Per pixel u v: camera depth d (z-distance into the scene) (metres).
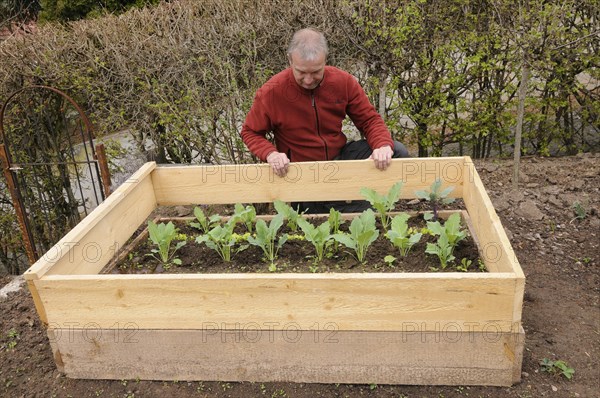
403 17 4.30
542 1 3.96
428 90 4.75
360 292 1.95
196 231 3.04
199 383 2.21
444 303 1.94
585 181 4.12
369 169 2.92
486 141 5.39
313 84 2.94
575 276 2.93
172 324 2.10
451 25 4.53
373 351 2.06
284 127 3.21
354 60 4.48
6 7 7.69
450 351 2.03
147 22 4.55
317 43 2.75
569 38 4.43
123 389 2.20
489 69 4.53
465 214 2.89
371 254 2.55
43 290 2.08
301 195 3.02
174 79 4.37
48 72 4.50
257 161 4.45
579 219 3.53
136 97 4.54
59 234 5.40
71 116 4.98
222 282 1.98
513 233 3.41
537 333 2.45
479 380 2.08
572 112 5.09
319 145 3.24
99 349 2.19
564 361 2.25
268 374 2.16
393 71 4.59
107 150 4.73
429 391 2.09
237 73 4.35
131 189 2.80
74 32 4.56
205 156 4.57
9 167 3.43
